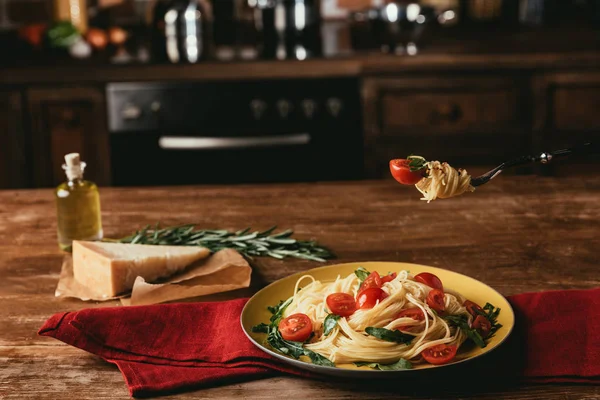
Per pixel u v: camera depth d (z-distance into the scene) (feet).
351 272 4.18
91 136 11.25
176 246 4.65
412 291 3.53
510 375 3.14
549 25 12.25
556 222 5.28
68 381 3.27
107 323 3.64
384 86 10.87
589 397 3.00
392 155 11.11
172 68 10.98
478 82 10.83
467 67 10.78
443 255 4.72
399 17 11.15
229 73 10.95
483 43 12.27
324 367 3.03
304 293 3.77
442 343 3.22
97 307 4.11
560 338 3.43
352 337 3.28
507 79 10.80
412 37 11.33
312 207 5.85
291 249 4.87
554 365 3.20
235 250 4.69
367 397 3.05
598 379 3.11
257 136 11.07
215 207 5.93
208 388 3.17
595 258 4.57
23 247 5.12
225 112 11.04
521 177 6.50
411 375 3.00
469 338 3.34
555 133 10.92
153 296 4.06
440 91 10.88
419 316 3.40
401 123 11.01
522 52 10.89
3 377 3.32
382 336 3.22
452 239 5.00
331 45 12.52
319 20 12.57
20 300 4.23
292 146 11.10
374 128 11.02
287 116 11.00
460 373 3.18
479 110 10.93
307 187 6.44
